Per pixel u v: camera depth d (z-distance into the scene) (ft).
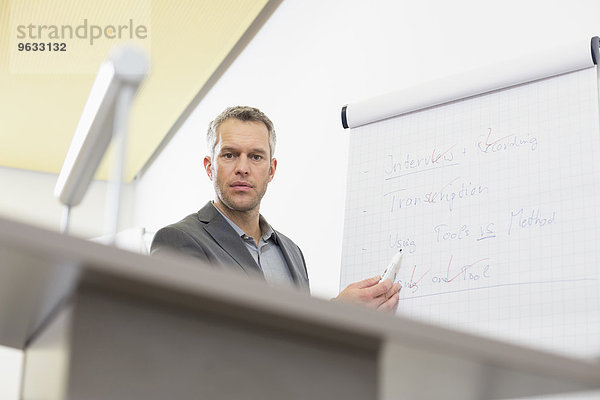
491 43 6.25
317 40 9.15
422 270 5.11
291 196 8.96
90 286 1.64
